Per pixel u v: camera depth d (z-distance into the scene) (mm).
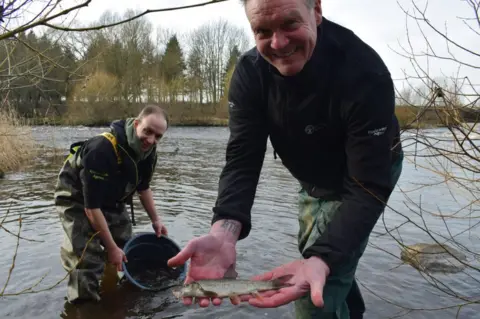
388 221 2664
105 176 1514
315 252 869
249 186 1115
